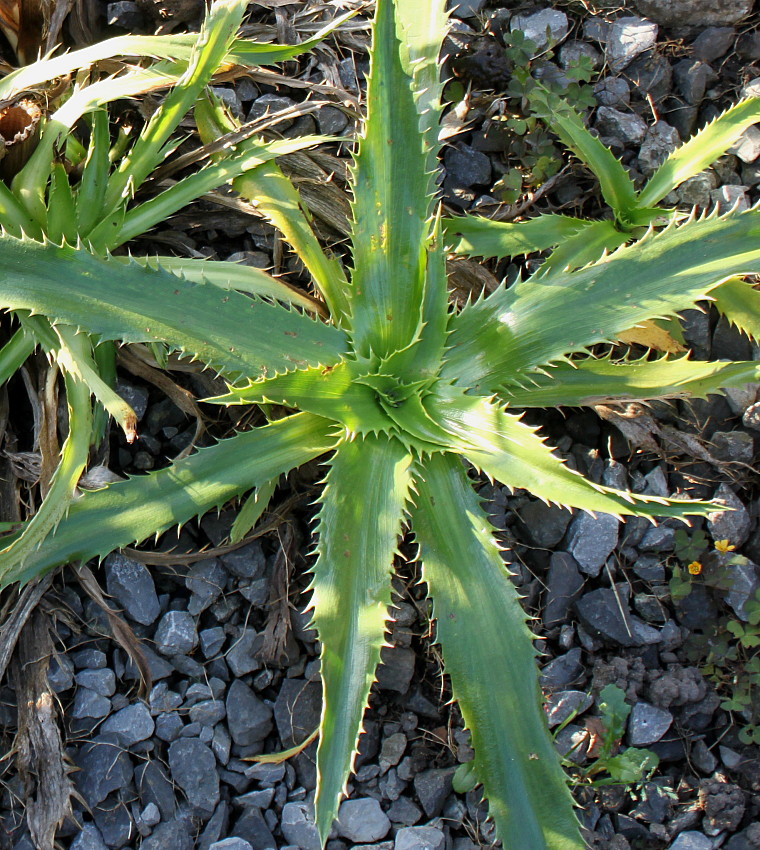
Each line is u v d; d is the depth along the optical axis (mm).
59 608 707
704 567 753
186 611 721
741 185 845
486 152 841
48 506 634
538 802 610
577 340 675
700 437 779
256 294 708
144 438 746
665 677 729
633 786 715
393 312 693
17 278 638
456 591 644
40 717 682
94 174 702
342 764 596
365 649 621
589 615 737
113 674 706
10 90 697
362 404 677
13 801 679
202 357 663
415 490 654
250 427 747
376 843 692
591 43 877
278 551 732
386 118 679
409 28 746
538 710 623
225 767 701
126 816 682
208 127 760
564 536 755
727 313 739
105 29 836
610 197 764
